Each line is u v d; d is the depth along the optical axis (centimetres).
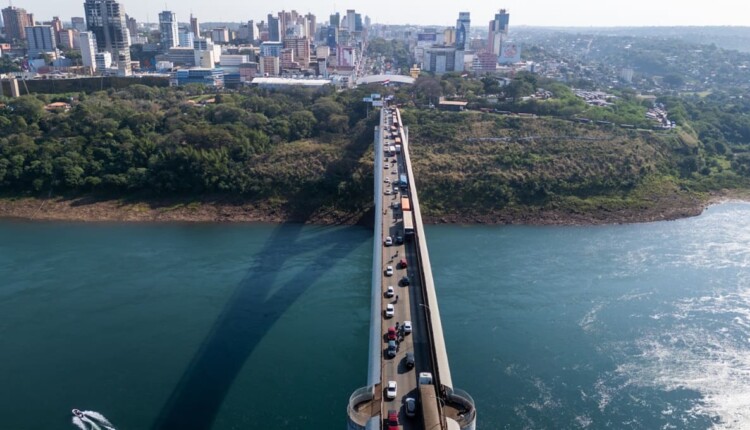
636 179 15238
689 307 8912
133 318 8450
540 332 8100
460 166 15125
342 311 8644
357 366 7212
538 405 6562
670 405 6600
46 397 6631
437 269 10275
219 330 8100
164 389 6769
